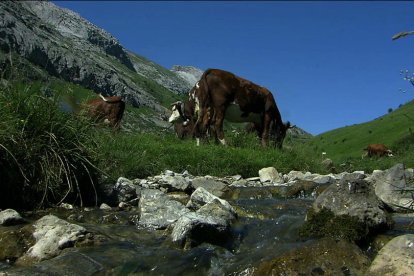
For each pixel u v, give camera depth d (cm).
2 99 627
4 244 425
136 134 1300
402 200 556
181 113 1969
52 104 664
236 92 1641
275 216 575
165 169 1052
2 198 592
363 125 9656
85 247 427
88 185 680
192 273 370
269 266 354
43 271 370
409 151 2050
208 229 429
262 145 1634
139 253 411
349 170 1739
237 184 1000
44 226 448
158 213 531
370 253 389
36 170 622
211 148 1253
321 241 377
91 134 732
